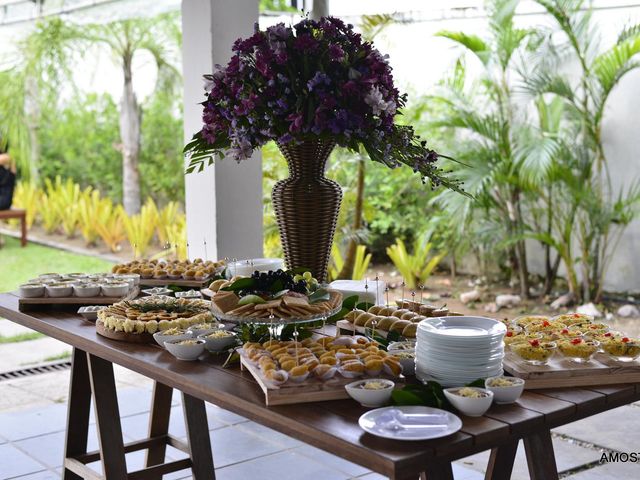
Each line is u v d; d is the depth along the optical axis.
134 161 11.18
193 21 4.62
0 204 11.15
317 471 3.90
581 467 3.92
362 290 3.25
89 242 11.12
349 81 2.78
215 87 2.92
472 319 2.39
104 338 2.89
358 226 7.25
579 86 6.99
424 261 8.18
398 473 1.80
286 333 2.67
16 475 3.87
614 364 2.35
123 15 7.02
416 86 8.05
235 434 4.38
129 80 11.07
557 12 6.74
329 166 7.23
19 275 9.25
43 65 11.44
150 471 3.31
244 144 2.87
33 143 11.95
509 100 7.24
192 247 4.81
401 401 2.11
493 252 7.82
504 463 2.67
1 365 5.86
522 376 2.28
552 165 6.64
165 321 2.83
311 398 2.20
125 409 4.76
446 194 6.94
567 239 7.05
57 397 5.05
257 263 3.67
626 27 6.94
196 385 2.38
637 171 6.99
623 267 7.16
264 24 7.22
